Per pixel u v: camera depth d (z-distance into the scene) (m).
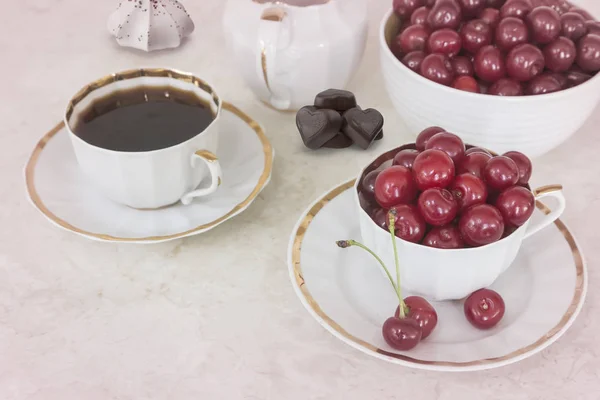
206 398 0.40
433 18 0.51
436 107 0.50
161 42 0.65
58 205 0.48
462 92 0.48
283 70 0.54
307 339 0.43
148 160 0.46
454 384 0.41
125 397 0.40
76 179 0.50
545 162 0.53
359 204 0.43
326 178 0.53
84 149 0.46
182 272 0.46
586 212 0.49
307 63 0.54
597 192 0.51
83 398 0.40
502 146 0.50
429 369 0.39
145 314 0.44
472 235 0.40
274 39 0.52
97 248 0.48
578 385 0.41
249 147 0.52
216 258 0.47
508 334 0.41
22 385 0.41
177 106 0.50
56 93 0.60
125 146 0.47
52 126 0.57
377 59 0.64
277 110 0.59
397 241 0.41
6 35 0.67
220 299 0.45
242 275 0.46
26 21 0.69
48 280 0.46
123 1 0.65
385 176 0.41
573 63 0.51
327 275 0.44
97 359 0.42
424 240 0.42
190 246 0.48
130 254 0.47
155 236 0.46
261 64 0.53
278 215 0.50
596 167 0.53
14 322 0.44
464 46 0.51
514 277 0.44
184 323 0.44
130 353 0.42
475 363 0.39
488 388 0.41
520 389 0.41
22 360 0.42
